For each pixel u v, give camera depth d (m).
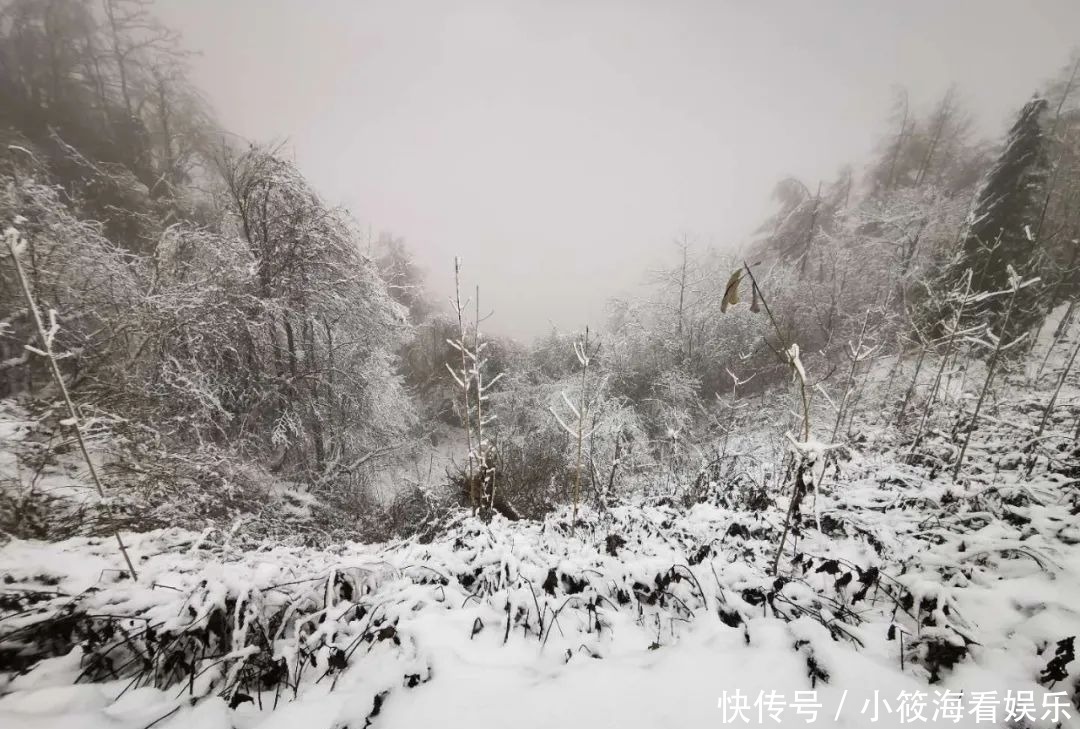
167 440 6.46
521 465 8.23
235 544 4.35
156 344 7.34
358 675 1.79
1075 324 10.41
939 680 1.67
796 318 14.97
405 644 1.88
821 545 2.67
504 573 2.37
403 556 2.79
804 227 18.95
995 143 17.39
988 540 2.40
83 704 1.77
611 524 3.50
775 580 2.23
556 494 6.98
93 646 1.96
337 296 9.52
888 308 11.27
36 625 1.98
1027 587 2.08
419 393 15.91
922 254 12.78
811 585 2.38
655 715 1.50
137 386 6.65
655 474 7.47
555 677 1.71
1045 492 3.23
